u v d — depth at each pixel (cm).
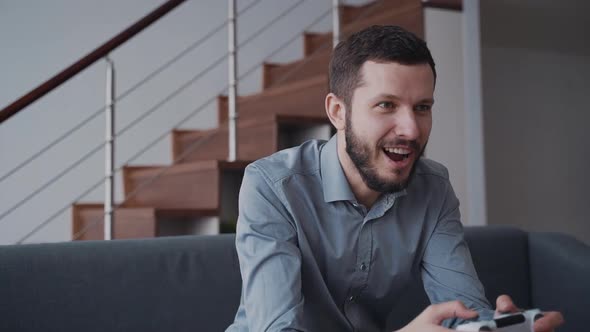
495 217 274
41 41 357
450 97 352
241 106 338
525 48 288
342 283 121
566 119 299
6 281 132
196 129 385
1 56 349
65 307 136
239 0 395
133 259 145
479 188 273
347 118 108
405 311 171
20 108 224
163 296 146
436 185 128
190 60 386
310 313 121
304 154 123
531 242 194
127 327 141
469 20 278
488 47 277
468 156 279
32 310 133
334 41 306
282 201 115
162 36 380
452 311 88
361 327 125
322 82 279
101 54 244
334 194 117
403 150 105
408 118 103
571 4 294
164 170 280
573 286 179
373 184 108
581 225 301
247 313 108
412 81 103
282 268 107
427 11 344
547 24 290
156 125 376
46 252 138
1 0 351
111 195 251
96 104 366
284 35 409
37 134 353
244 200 116
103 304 139
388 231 121
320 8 422
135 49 373
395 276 123
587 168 305
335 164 118
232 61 283
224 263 154
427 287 127
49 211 354
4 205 345
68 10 364
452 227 127
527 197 284
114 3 373
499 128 278
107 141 253
